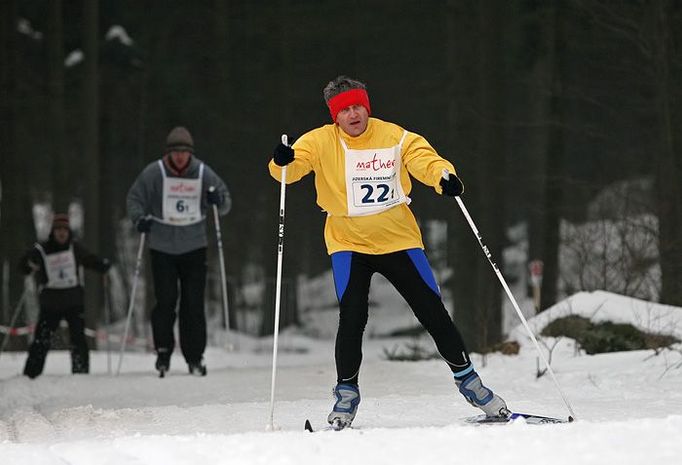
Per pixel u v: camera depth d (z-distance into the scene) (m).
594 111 57.84
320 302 88.19
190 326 29.52
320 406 20.28
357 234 16.23
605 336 28.53
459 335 16.12
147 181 29.64
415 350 37.38
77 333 32.84
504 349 29.95
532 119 71.31
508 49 59.66
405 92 71.75
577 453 11.88
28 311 60.91
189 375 29.52
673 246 36.78
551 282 49.84
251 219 78.88
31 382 27.98
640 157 50.00
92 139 61.44
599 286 36.91
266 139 71.75
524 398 20.84
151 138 76.75
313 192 78.31
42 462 13.10
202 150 74.31
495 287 51.09
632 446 12.12
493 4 52.34
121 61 74.00
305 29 69.19
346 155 16.23
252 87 72.75
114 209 82.62
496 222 52.03
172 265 29.80
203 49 72.88
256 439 13.59
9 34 59.56
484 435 13.17
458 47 53.81
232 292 75.31
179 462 12.46
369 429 14.71
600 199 48.03
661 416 17.61
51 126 63.59
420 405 19.66
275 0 68.19
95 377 29.28
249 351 63.41
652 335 28.53
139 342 64.25
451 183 15.59
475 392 16.09
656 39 40.25
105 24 74.00
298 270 81.19
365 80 71.88
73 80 71.06
